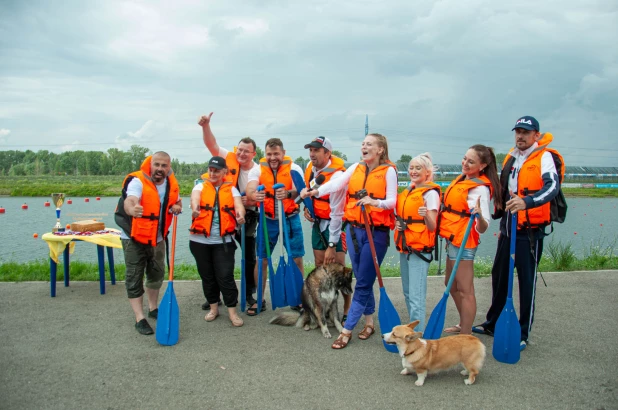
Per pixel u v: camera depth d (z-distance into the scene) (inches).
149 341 169.0
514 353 150.3
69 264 270.8
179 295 233.1
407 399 126.3
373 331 181.9
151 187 176.1
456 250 162.2
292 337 175.3
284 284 197.0
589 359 153.3
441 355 133.2
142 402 124.2
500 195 162.7
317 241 199.0
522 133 158.4
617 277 269.6
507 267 169.5
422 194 156.7
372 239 159.2
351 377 140.2
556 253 323.3
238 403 123.6
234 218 186.4
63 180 2175.2
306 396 127.6
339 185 175.3
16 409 119.6
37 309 205.9
